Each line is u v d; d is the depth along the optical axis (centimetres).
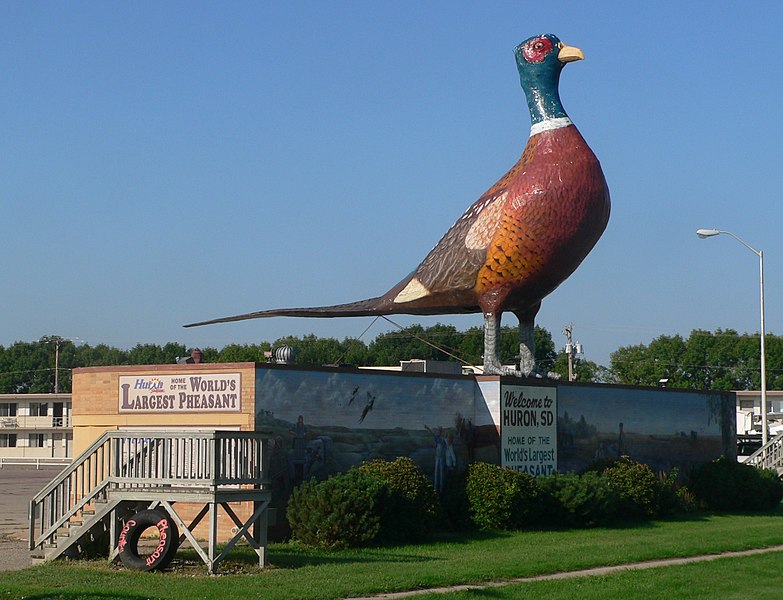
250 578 1662
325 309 2980
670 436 3528
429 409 2644
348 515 2070
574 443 3062
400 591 1596
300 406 2316
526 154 2766
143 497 1792
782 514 3262
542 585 1691
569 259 2727
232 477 1780
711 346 10288
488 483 2509
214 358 10444
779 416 7825
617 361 10556
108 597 1480
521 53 2811
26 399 8275
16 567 1872
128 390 2381
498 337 2819
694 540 2370
